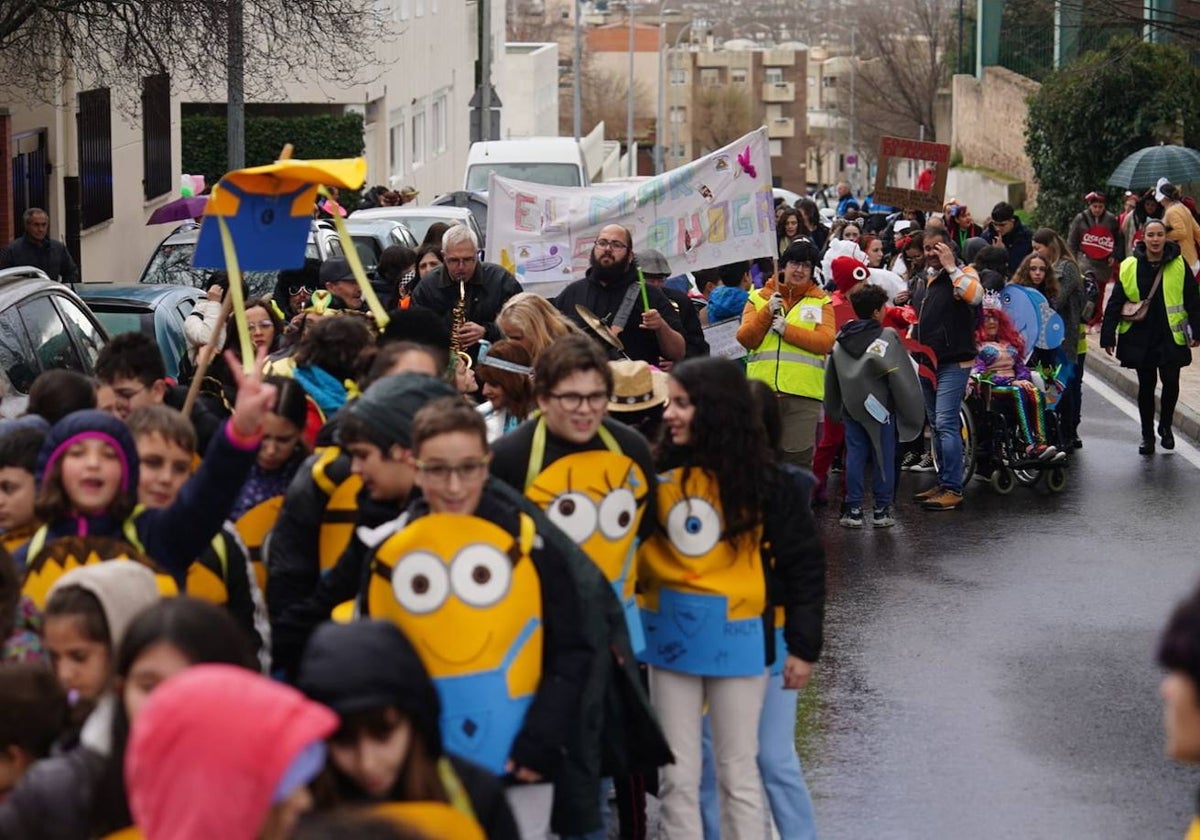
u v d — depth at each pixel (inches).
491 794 190.4
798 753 385.7
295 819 146.9
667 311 526.9
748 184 625.0
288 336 416.2
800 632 289.7
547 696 234.8
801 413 607.8
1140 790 362.6
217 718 143.0
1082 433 834.2
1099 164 1641.2
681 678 289.7
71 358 482.3
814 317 605.9
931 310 652.7
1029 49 2277.3
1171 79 1615.4
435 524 232.8
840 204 1833.2
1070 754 385.1
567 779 238.7
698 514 283.4
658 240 630.5
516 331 365.4
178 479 263.0
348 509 263.1
